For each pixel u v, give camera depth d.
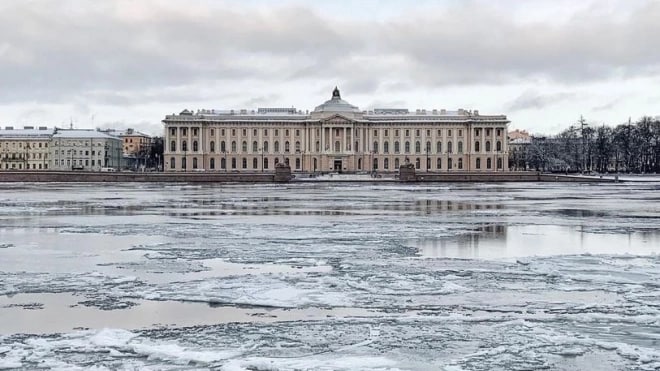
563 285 24.62
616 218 51.38
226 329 18.95
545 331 18.55
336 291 23.55
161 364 16.19
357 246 35.03
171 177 147.12
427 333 18.48
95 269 28.02
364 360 16.39
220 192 95.25
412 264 29.16
